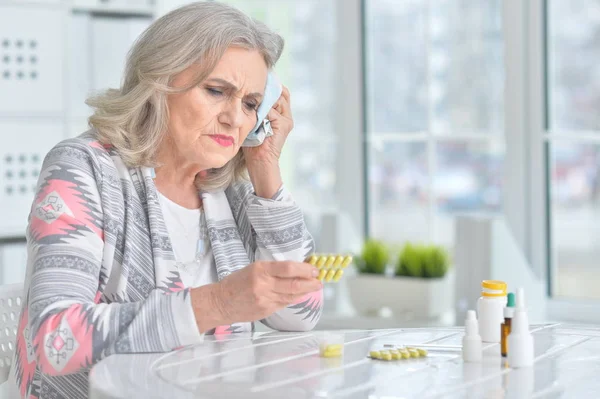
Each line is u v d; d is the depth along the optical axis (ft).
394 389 4.04
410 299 10.50
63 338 4.67
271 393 3.95
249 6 12.57
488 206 10.94
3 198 10.29
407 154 11.55
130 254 5.47
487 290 5.21
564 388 4.08
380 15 11.69
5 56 10.20
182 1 11.84
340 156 12.05
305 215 12.36
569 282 10.51
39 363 4.76
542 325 6.01
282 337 5.49
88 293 5.01
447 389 4.04
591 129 10.28
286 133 6.37
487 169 10.94
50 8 10.43
